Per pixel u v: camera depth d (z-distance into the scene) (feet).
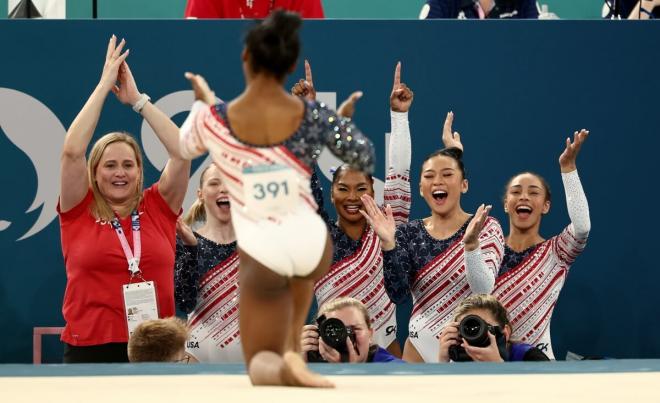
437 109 75.15
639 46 75.82
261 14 80.18
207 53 74.95
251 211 35.45
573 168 69.10
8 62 74.13
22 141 74.08
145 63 74.84
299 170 35.81
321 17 82.28
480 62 75.25
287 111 35.65
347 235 68.03
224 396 33.24
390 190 69.72
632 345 75.05
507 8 84.53
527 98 75.46
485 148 75.20
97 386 37.70
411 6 100.89
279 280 35.81
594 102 75.61
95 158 63.31
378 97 75.00
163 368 46.57
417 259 67.21
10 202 73.82
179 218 65.46
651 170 75.66
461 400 32.45
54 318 73.56
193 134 36.47
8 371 45.11
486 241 67.36
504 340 60.34
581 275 74.90
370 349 62.39
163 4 99.25
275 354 36.76
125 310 61.98
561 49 75.56
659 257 75.41
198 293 67.46
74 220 62.95
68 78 74.43
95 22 74.59
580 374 42.50
